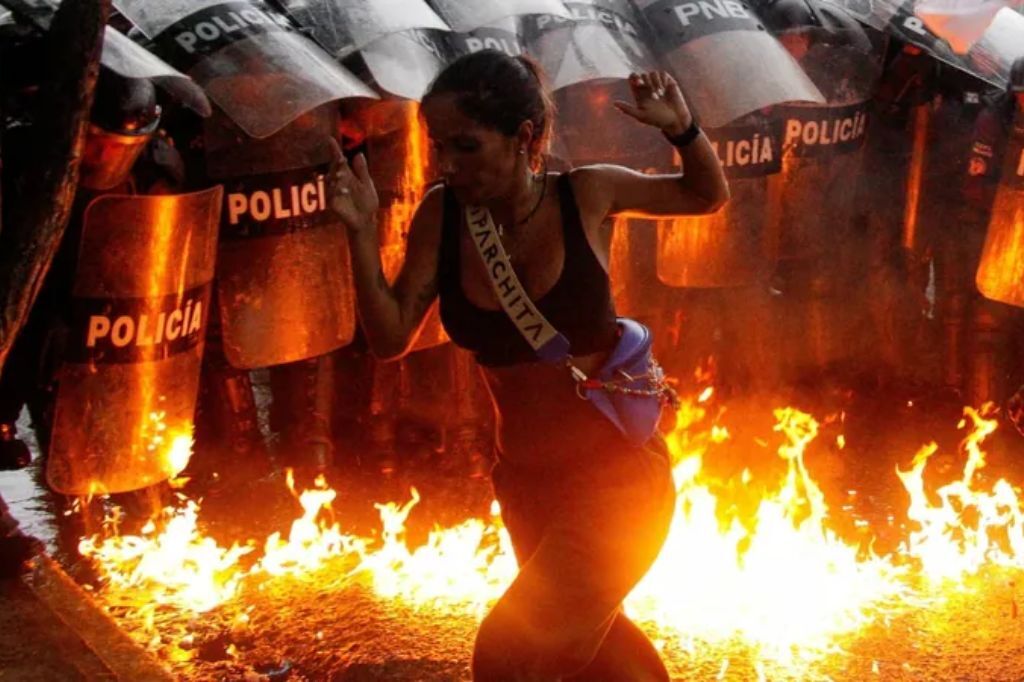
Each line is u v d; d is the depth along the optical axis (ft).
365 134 14.71
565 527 8.79
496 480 9.41
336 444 17.40
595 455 8.94
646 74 8.71
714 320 18.12
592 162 15.72
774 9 16.57
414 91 14.02
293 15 14.16
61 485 13.29
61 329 12.94
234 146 13.79
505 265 8.61
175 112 13.85
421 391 17.19
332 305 14.70
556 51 15.01
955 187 17.58
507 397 9.07
